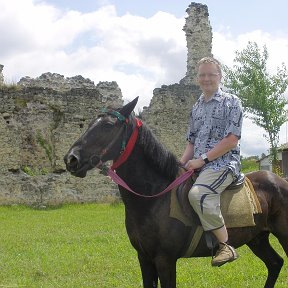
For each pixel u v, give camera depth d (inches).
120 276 408.5
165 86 1397.6
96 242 585.9
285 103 1638.8
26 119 1222.9
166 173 262.1
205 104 271.9
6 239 616.7
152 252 257.8
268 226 295.9
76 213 975.6
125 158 255.6
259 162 1790.1
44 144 1235.2
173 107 1396.4
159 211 254.7
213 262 250.7
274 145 1620.3
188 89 1414.9
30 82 1370.6
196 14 1552.7
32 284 387.9
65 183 1216.2
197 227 258.8
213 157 257.8
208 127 267.7
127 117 256.1
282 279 386.6
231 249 251.8
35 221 828.0
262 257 313.3
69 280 398.6
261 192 289.4
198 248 262.7
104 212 991.6
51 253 512.1
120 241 582.2
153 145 259.8
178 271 418.6
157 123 1379.2
